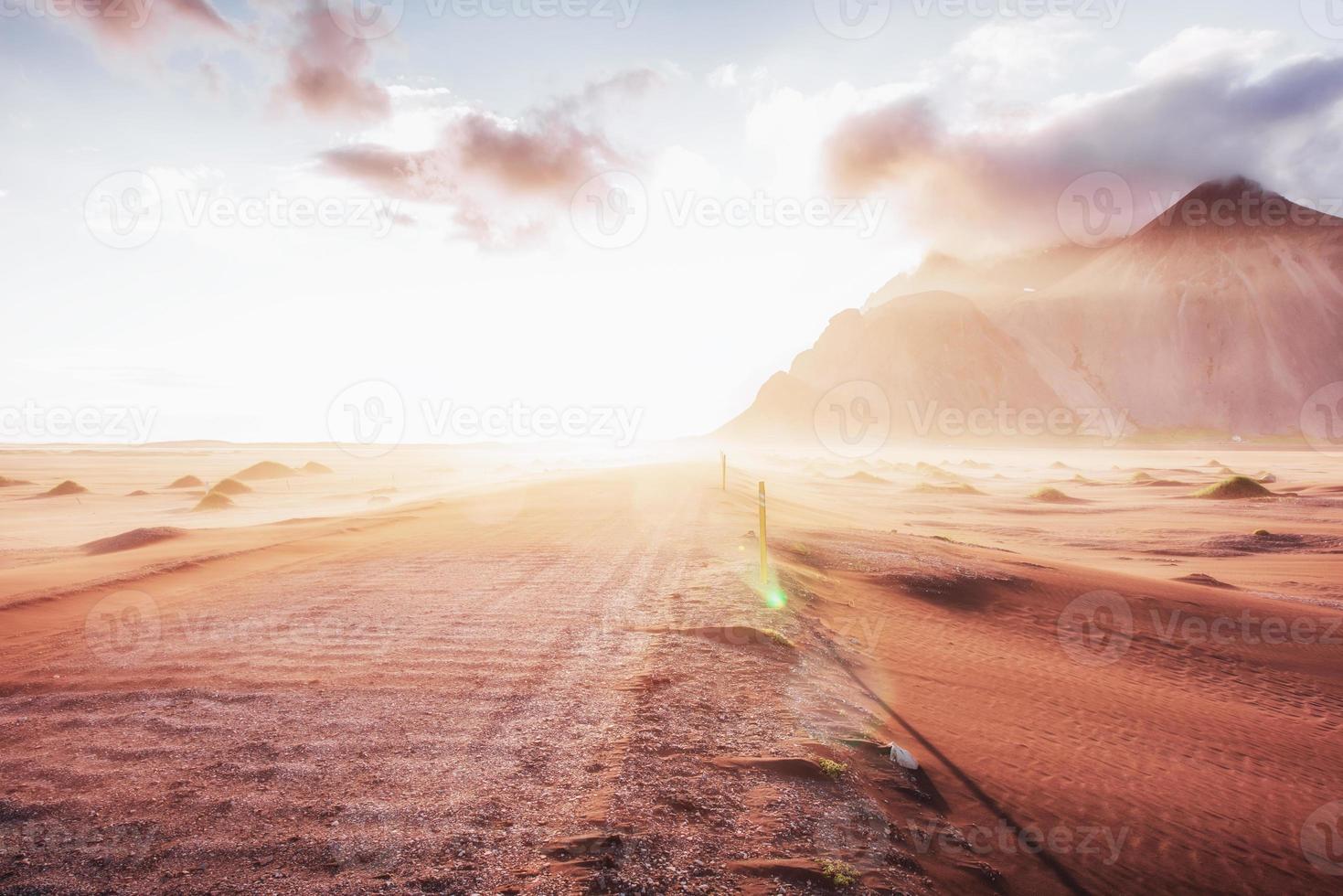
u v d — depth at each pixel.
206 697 7.14
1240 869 5.88
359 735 6.12
